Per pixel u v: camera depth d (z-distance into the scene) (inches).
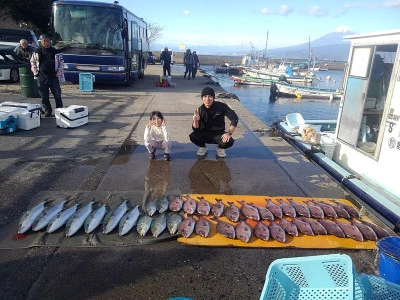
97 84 644.1
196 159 232.5
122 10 531.2
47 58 325.1
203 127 230.5
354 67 265.4
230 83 1553.9
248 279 113.8
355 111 263.6
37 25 1234.0
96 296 103.0
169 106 436.1
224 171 211.6
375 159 234.2
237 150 258.5
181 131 308.7
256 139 293.4
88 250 125.5
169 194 174.2
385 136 224.1
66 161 218.4
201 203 159.5
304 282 91.0
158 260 121.8
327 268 89.9
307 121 408.5
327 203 169.2
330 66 3321.9
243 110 434.0
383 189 220.2
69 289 105.3
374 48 240.4
